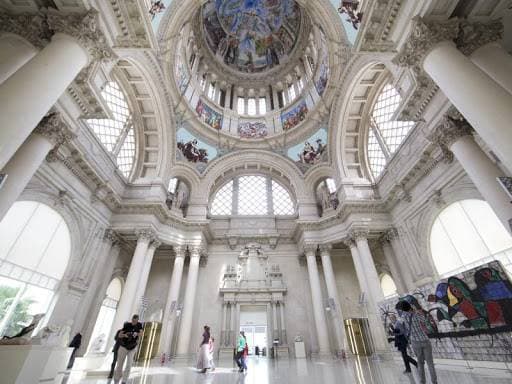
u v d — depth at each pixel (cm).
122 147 1512
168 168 1633
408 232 1245
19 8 536
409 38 571
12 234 845
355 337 1287
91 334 1130
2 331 804
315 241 1598
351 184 1541
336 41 1446
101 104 698
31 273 901
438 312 718
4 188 584
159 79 1453
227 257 1752
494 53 555
